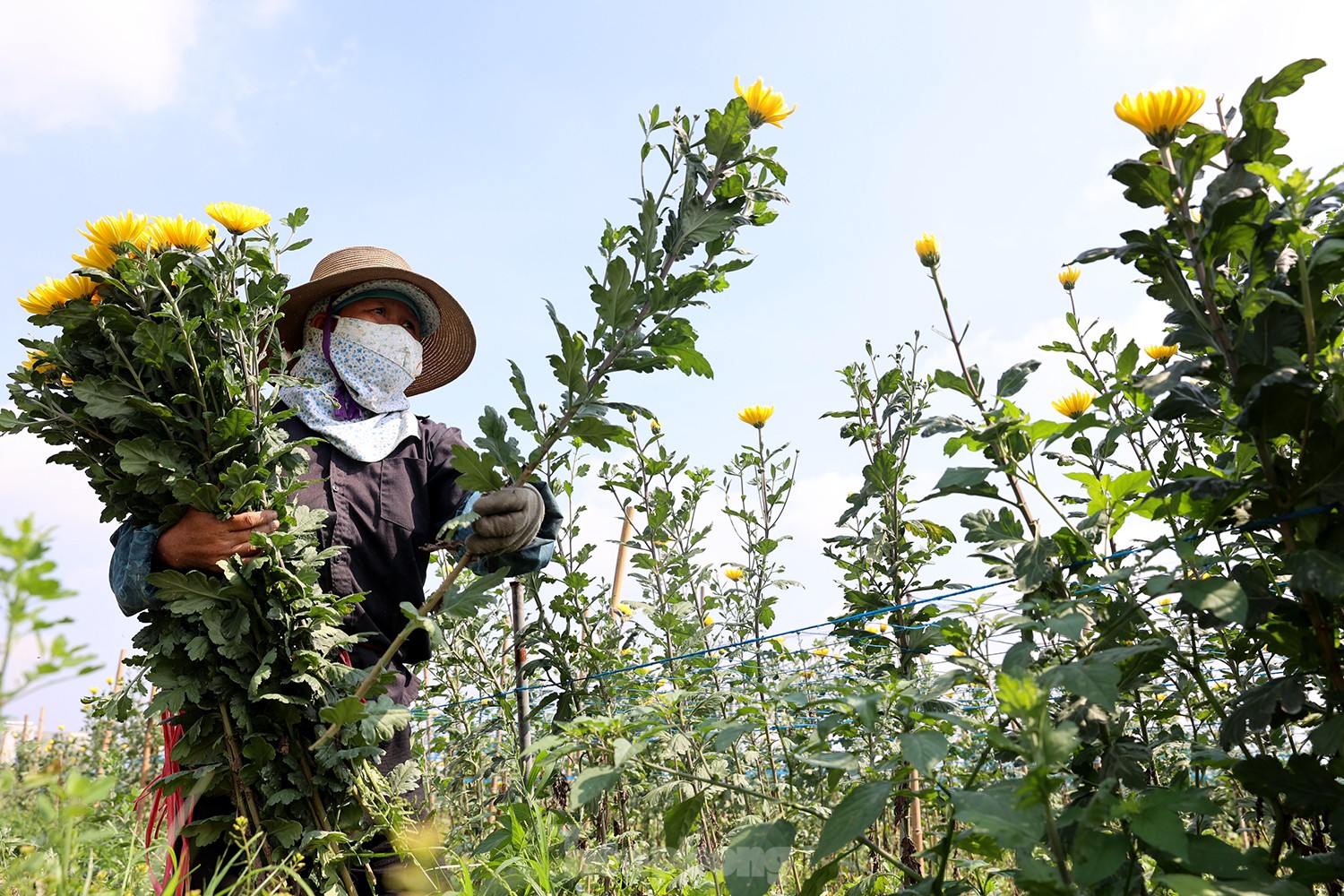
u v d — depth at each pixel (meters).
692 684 2.95
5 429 2.03
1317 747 1.20
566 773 2.97
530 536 2.08
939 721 1.43
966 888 1.37
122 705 2.00
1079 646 1.53
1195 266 1.35
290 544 2.09
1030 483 1.58
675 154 2.09
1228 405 1.43
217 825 1.97
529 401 1.98
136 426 2.06
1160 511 1.53
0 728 0.65
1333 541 1.27
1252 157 1.41
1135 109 1.38
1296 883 1.03
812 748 1.48
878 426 3.61
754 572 4.15
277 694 1.97
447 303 3.08
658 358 1.96
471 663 3.60
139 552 2.03
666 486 3.93
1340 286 1.49
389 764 2.38
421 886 2.16
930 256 1.86
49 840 1.16
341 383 2.65
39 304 2.07
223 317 2.09
